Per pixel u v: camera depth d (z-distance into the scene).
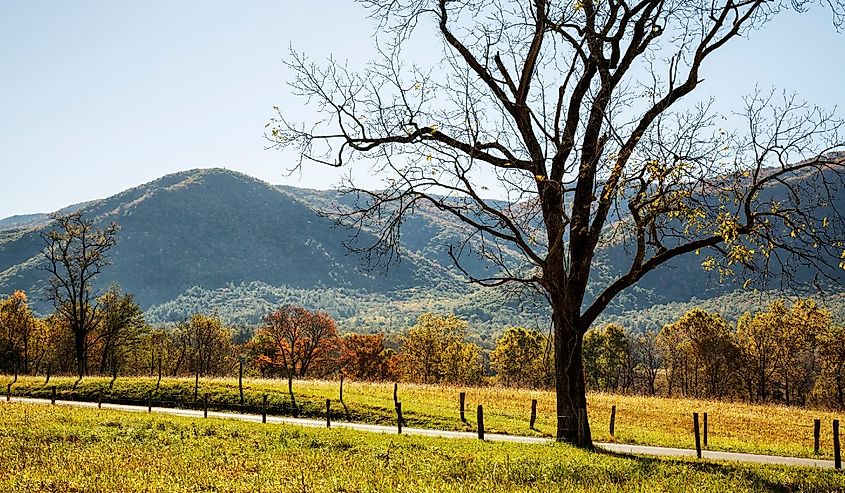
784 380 82.94
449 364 91.94
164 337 96.69
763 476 15.73
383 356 102.75
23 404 30.16
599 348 89.38
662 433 32.09
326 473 13.59
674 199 17.02
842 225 17.33
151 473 12.82
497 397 42.12
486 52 19.22
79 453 15.02
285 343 94.25
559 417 19.97
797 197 17.58
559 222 19.00
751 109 17.88
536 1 18.59
